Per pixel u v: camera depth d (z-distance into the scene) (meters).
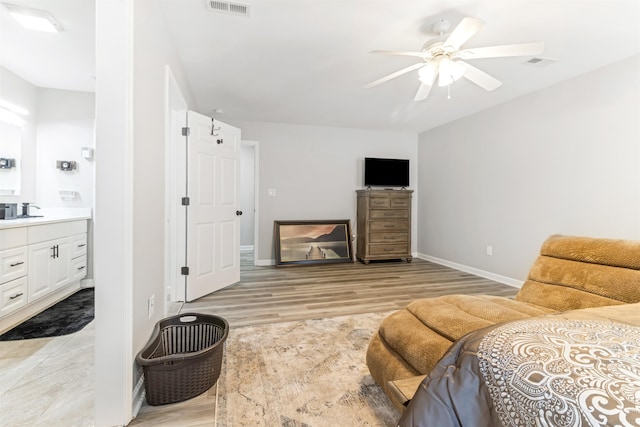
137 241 1.48
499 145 3.91
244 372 1.76
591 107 2.92
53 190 3.35
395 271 4.43
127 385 1.34
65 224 2.95
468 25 1.73
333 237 5.08
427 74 2.29
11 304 2.28
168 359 1.43
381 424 1.36
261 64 2.85
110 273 1.30
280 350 2.03
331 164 5.20
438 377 0.85
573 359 0.65
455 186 4.67
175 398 1.47
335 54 2.66
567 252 1.98
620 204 2.70
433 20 2.15
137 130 1.48
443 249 4.91
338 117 4.59
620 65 2.70
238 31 2.30
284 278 3.99
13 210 2.77
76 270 3.14
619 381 0.56
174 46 2.46
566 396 0.56
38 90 3.29
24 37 2.40
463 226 4.49
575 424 0.52
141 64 1.55
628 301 1.57
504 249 3.82
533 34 2.30
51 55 2.67
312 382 1.67
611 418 0.49
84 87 3.32
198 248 3.11
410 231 5.12
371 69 2.95
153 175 1.81
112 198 1.30
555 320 0.92
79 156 3.42
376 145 5.41
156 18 1.86
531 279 2.07
